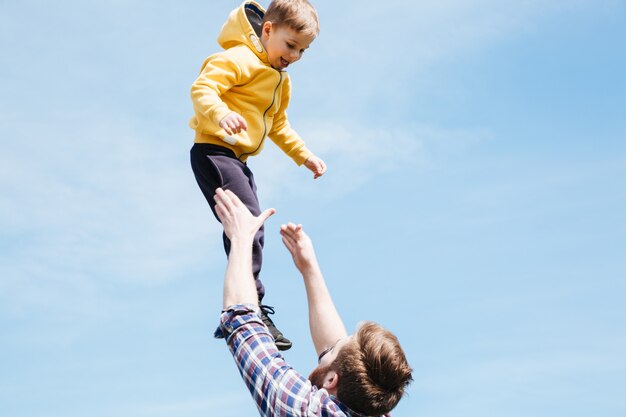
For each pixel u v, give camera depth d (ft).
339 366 8.30
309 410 7.77
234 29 12.99
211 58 12.50
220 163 12.24
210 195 12.34
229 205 8.80
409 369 8.37
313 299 9.64
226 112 11.52
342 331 9.48
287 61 12.86
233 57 12.46
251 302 8.27
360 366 8.13
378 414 8.21
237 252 8.54
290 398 7.80
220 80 12.20
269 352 8.03
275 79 12.81
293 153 13.87
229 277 8.40
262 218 8.79
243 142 12.42
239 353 8.05
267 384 7.87
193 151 12.60
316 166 13.85
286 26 12.49
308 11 12.63
